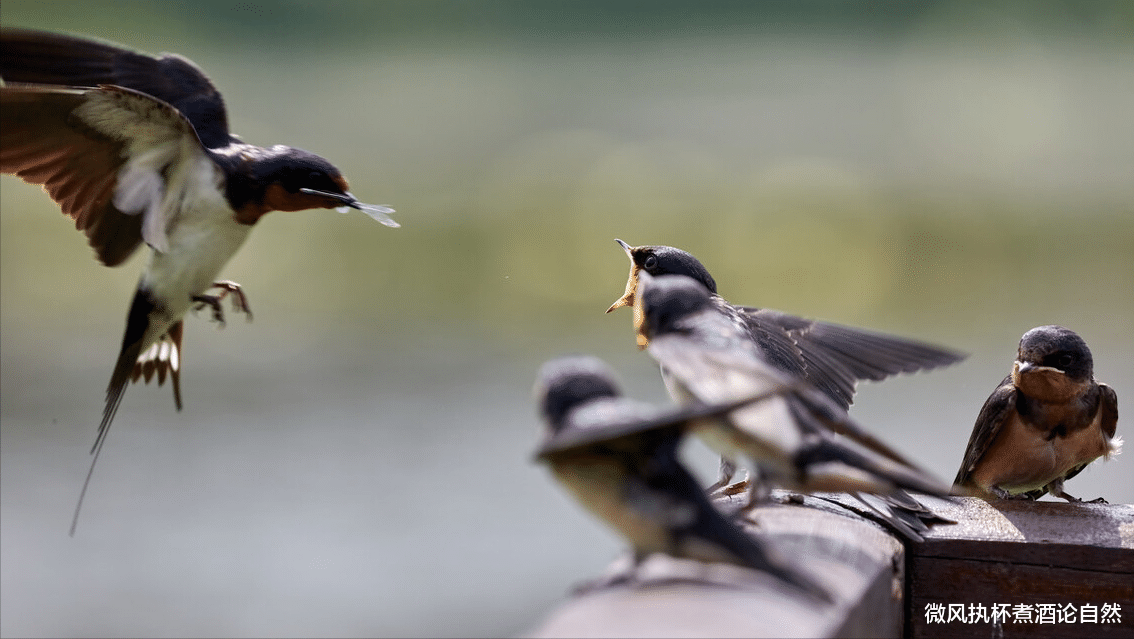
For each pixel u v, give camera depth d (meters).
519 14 50.06
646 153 36.44
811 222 30.33
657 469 4.37
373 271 26.55
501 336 22.39
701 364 5.22
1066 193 33.50
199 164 7.14
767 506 5.89
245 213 7.26
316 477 15.38
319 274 26.23
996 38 51.03
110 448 16.61
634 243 29.06
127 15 43.44
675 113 41.75
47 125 6.90
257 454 16.38
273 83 43.16
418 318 23.61
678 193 33.56
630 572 4.49
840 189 33.91
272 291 25.28
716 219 31.59
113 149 7.08
